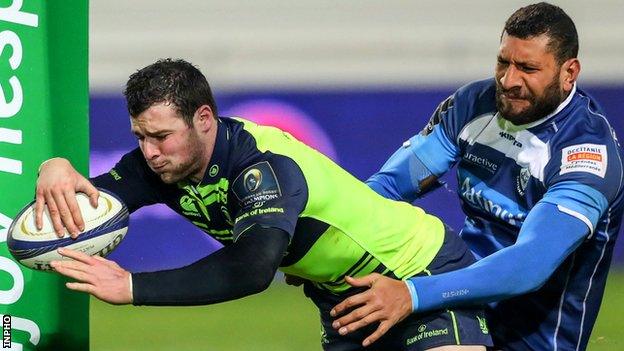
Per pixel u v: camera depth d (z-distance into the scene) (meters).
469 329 13.84
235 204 12.62
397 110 33.62
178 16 36.28
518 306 15.32
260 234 11.87
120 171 13.58
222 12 36.38
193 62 36.03
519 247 13.34
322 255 13.14
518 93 14.05
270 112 33.34
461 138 15.52
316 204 12.65
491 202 15.16
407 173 16.11
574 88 14.62
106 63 35.97
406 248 13.58
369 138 33.41
